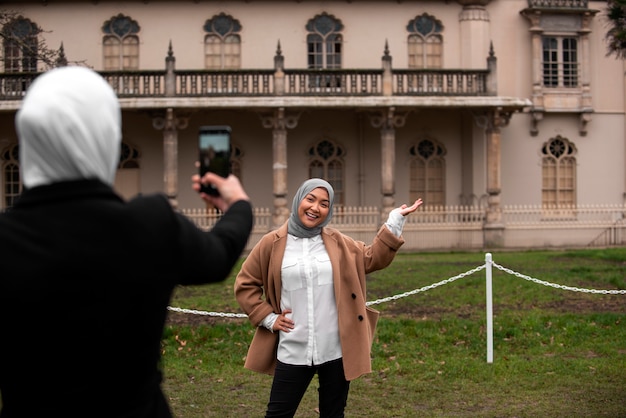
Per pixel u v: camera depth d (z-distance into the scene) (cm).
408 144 3145
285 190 2870
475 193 3109
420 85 2900
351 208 2953
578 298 1495
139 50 3102
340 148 3142
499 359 1053
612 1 2223
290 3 3125
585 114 3183
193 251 278
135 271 259
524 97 3161
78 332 253
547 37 3169
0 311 246
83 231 255
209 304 1473
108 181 274
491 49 2917
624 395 880
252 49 3120
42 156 261
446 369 1003
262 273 602
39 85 266
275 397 584
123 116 3081
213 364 1052
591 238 3048
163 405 286
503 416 806
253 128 3111
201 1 3108
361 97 2838
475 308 1409
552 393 895
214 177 314
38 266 247
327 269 588
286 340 585
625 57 2284
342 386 591
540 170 3194
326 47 3139
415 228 2938
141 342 268
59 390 256
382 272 1938
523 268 1981
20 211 259
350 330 586
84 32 3091
